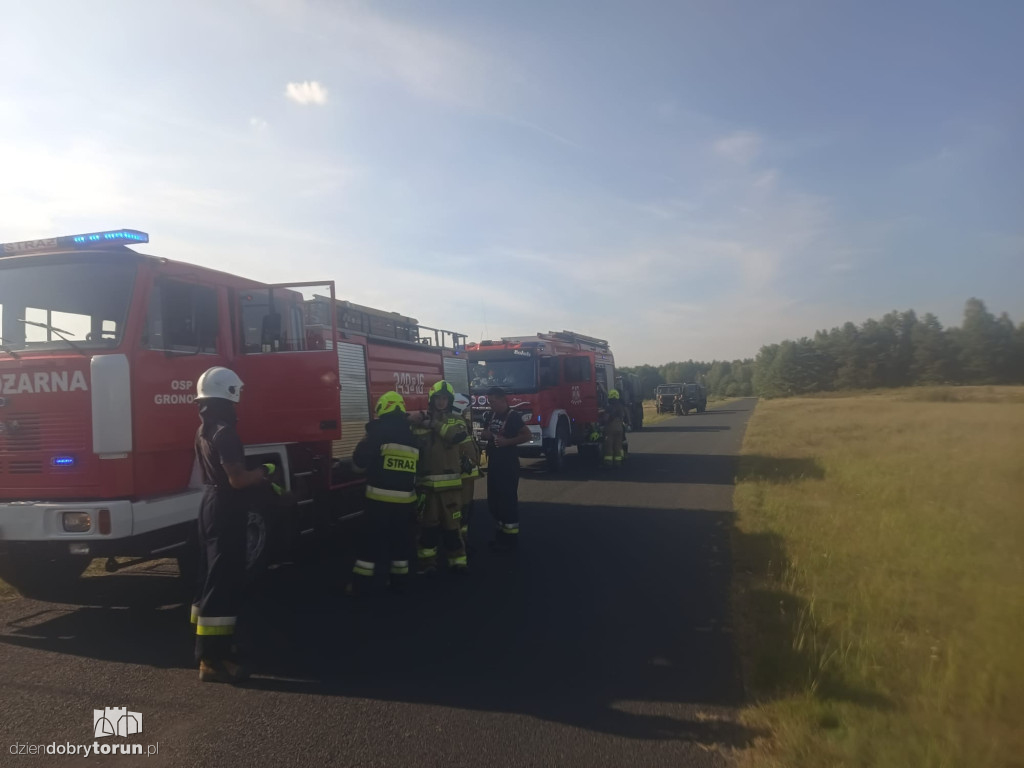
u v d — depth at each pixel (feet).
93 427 18.66
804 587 21.83
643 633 18.78
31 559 19.54
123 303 19.62
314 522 26.78
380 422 22.68
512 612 20.75
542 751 12.55
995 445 45.01
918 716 13.21
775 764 11.75
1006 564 23.62
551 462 53.93
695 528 32.68
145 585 24.32
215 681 15.72
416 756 12.39
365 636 18.79
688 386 178.70
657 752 12.49
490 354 53.67
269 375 23.90
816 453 58.95
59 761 12.33
